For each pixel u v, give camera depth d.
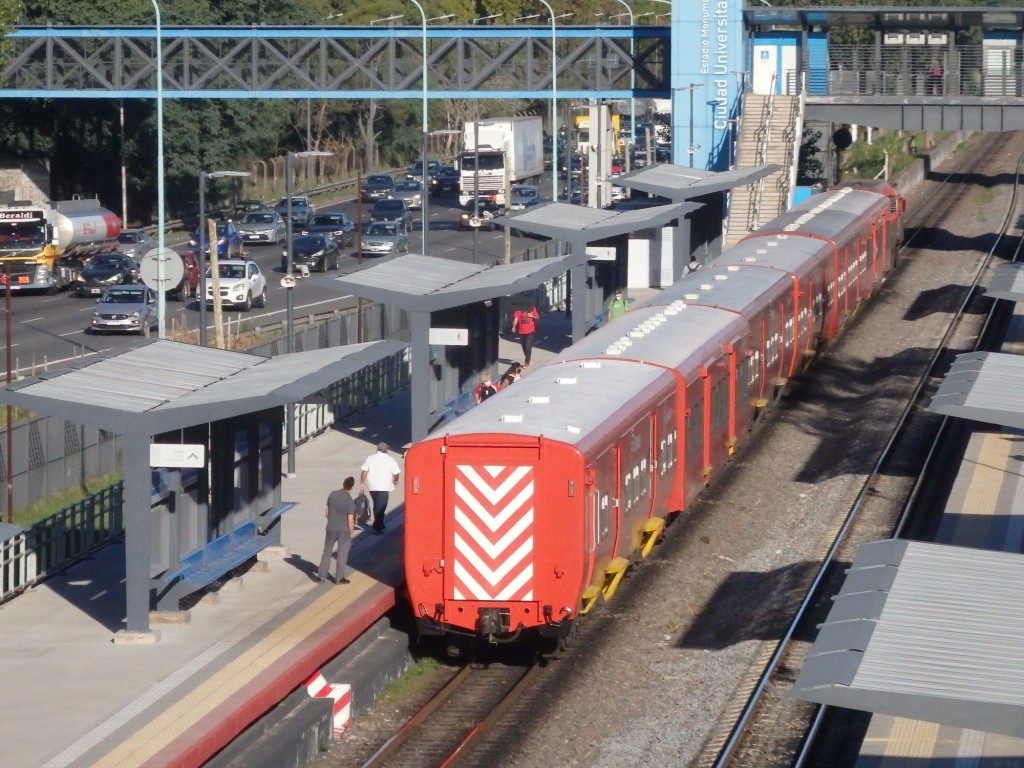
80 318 90.56
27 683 30.72
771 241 69.69
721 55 109.19
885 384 67.44
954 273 95.25
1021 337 76.62
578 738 31.12
